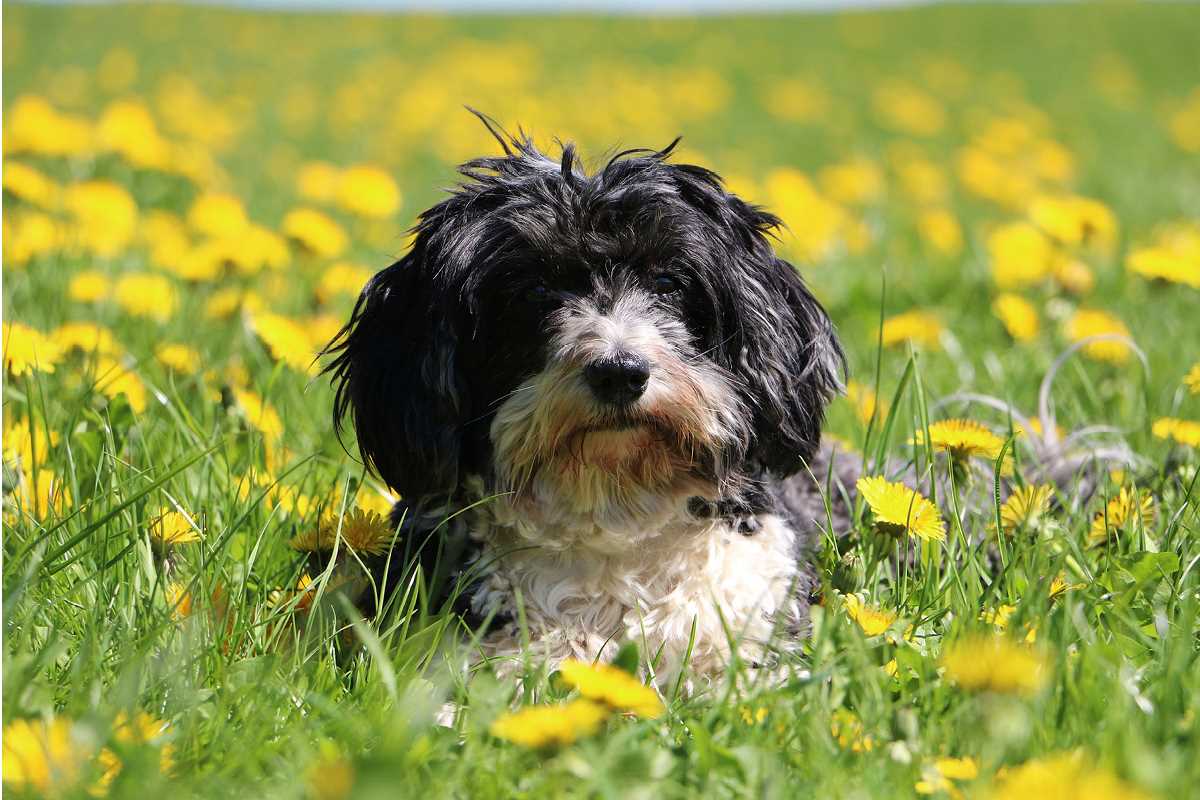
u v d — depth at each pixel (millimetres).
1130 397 4770
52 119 6742
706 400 3229
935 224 7633
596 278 3295
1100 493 3637
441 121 15852
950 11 35469
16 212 6238
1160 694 2396
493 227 3299
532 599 3209
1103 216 5973
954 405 4648
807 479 4020
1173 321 5848
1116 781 1938
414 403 3297
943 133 18703
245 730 2340
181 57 23125
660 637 3170
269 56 24516
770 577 3256
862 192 10828
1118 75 25578
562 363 3131
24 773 2037
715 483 3283
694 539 3279
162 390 4418
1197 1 36750
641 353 3121
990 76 25562
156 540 3074
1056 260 6117
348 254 7047
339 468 3666
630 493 3248
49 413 3963
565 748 2146
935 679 2547
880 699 2400
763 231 3662
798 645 3135
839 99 22266
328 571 2836
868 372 5449
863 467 3561
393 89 19438
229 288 5578
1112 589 2971
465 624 2996
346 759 2188
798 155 16281
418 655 2908
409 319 3365
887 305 6652
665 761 2225
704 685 2934
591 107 16719
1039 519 3307
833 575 3174
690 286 3385
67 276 5711
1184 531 3236
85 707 2338
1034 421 4422
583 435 3143
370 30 29156
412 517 3398
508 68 21453
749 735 2326
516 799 2152
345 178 6117
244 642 2791
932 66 26641
